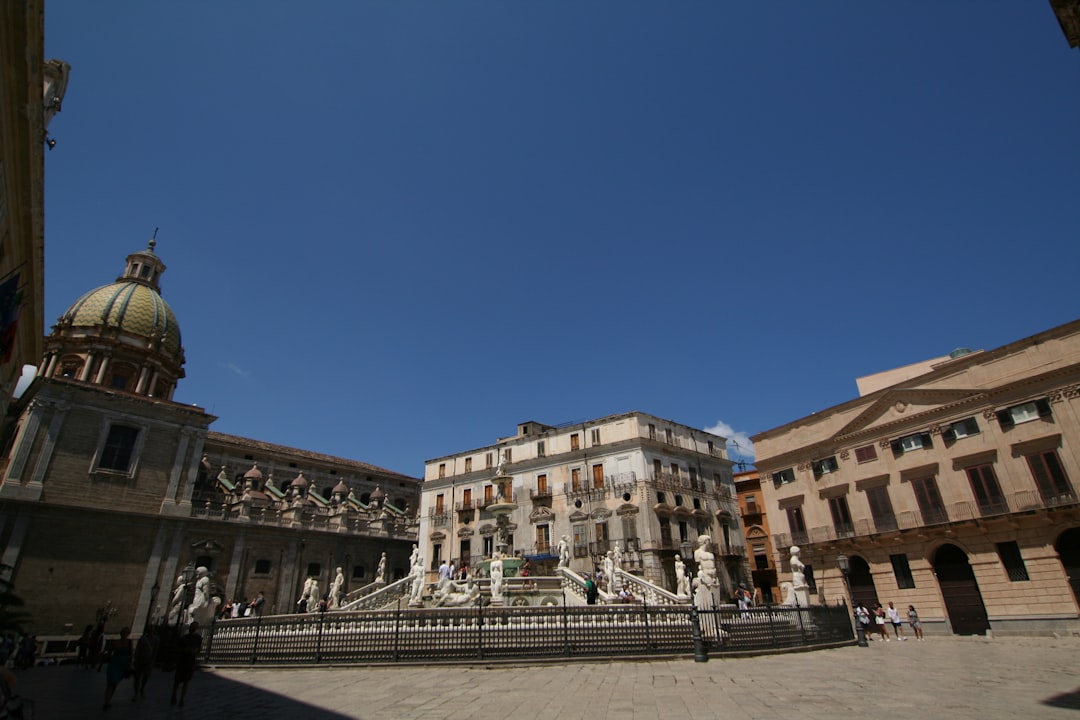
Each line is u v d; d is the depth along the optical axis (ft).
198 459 140.87
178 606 91.61
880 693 34.94
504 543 97.35
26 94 36.35
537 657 50.37
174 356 164.76
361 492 215.10
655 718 28.76
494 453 185.98
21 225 47.91
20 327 62.59
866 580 114.32
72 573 115.14
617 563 96.84
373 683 43.88
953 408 105.29
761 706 31.09
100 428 127.03
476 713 31.35
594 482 163.02
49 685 55.31
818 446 125.90
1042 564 91.09
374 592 95.66
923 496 107.04
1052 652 62.08
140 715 35.12
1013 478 95.86
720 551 161.68
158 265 177.99
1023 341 98.27
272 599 148.46
